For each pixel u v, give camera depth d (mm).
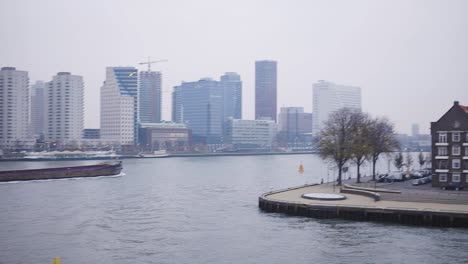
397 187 137125
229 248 82250
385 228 93812
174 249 82250
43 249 83000
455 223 93000
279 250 80438
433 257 75188
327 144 152750
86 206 127500
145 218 109625
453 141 133500
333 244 83188
